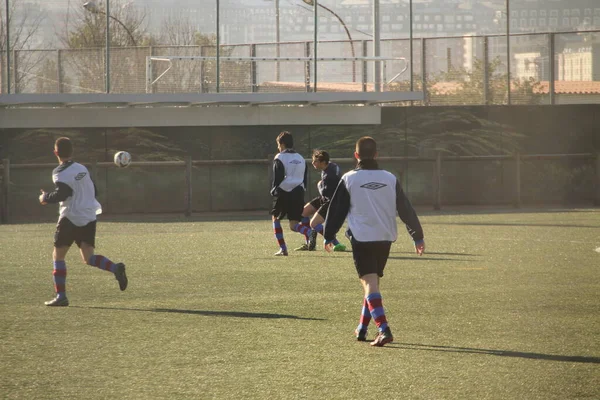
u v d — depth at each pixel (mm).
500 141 48344
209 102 42750
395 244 27250
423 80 50531
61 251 16312
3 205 37344
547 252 24938
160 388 10469
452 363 11680
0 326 14336
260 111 45312
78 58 48844
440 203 42219
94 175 39844
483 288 18328
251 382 10742
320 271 21156
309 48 52719
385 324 12531
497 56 49938
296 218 25172
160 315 15344
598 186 44125
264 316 15211
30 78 48625
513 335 13500
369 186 12672
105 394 10227
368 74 50625
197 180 43906
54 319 14977
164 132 44562
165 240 29047
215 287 18656
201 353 12328
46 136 43688
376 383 10680
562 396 10102
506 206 45312
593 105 48625
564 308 15906
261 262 23000
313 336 13484
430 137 47812
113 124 43844
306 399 9984
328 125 46281
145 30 84562
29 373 11211
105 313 15547
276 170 24625
